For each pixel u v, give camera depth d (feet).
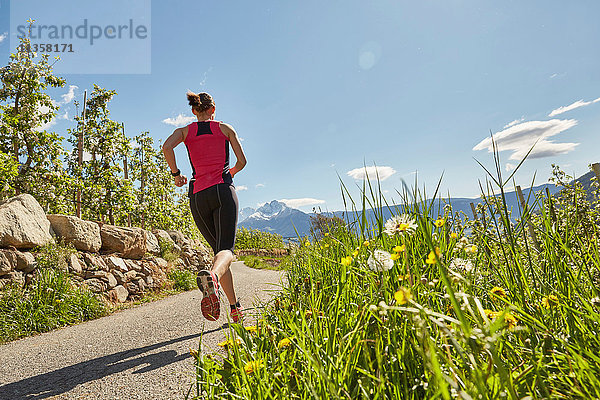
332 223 10.32
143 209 77.20
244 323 9.18
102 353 9.53
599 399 2.44
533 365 2.53
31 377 8.03
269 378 3.88
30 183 48.80
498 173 4.27
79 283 22.54
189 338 9.86
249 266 70.18
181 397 5.74
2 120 46.91
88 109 61.82
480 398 2.13
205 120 10.54
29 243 21.43
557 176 16.83
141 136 83.97
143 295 27.81
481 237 4.95
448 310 3.75
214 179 9.99
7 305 17.12
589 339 3.17
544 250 4.37
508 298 3.81
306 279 8.71
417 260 5.27
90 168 60.39
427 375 2.81
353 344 3.92
